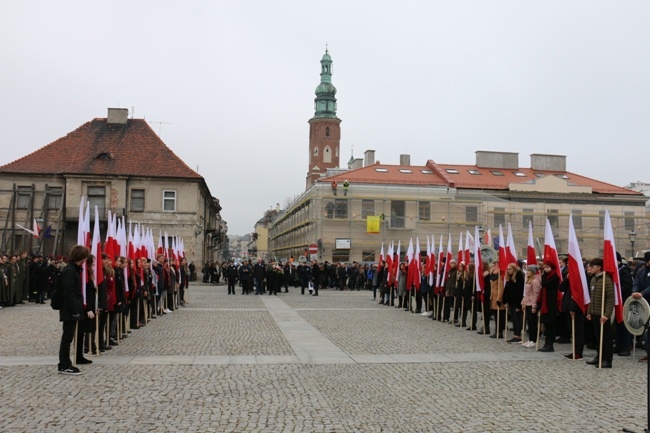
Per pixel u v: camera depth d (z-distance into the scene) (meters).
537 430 7.53
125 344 14.57
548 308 14.02
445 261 21.55
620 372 11.56
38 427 7.45
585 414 8.30
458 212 55.62
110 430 7.37
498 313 16.58
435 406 8.69
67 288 10.73
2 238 47.59
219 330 17.50
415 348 14.35
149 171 49.88
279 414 8.16
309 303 28.97
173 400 8.89
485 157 63.97
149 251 23.36
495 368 11.84
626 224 57.44
